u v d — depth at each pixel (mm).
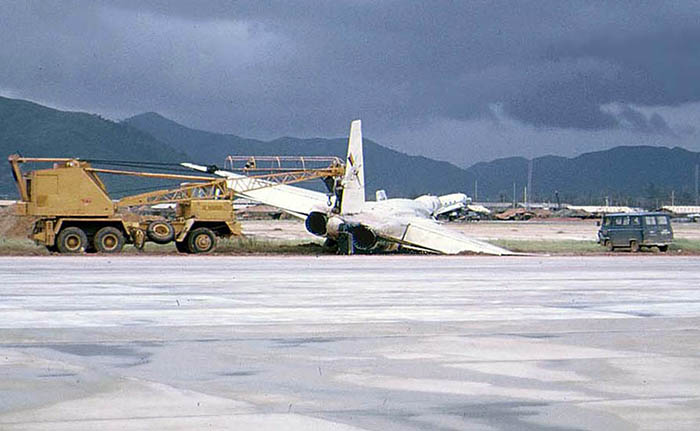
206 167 52219
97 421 10156
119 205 47281
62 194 45812
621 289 27016
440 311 20594
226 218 48844
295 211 53281
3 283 26953
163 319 18703
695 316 20016
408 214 53594
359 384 12281
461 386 12195
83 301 22000
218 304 21594
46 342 15648
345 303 22094
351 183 49750
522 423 10266
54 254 45156
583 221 163875
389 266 37188
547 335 16891
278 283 27797
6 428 9828
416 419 10398
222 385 12148
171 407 10859
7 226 70375
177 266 35625
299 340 16031
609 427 10125
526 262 41562
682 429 10055
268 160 54281
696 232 99000
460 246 48062
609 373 13164
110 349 14961
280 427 9961
